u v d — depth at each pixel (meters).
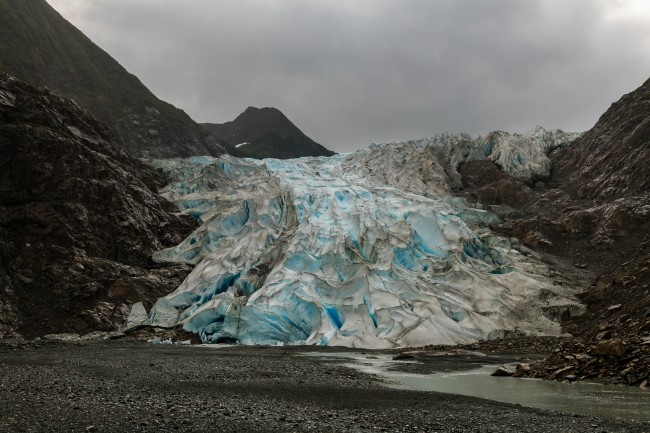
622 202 64.69
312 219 59.47
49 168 58.22
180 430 11.90
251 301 47.66
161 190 78.69
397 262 52.78
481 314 46.44
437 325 42.72
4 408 13.54
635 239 58.88
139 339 45.66
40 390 16.55
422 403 16.64
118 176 67.44
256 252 57.41
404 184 79.38
